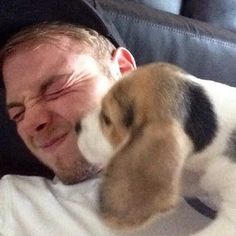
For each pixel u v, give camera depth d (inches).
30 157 16.6
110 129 10.4
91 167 13.2
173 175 9.2
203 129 9.9
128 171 9.5
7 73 14.9
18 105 14.6
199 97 10.2
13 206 13.9
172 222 11.8
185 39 18.9
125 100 10.0
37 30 15.0
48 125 13.8
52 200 13.6
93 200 13.0
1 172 16.7
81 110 13.9
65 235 13.0
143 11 18.5
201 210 11.7
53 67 14.4
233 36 20.5
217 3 23.9
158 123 9.5
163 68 10.4
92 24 15.7
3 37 15.5
